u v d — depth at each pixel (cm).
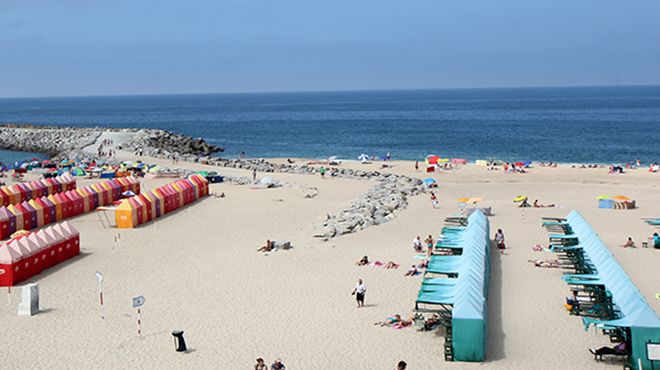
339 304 2853
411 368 2177
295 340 2450
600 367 2158
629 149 10819
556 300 2841
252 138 14288
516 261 3503
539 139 12850
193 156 9400
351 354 2309
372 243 3966
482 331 2203
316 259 3612
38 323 2647
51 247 3525
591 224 4481
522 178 7062
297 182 6819
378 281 3173
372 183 6731
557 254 3619
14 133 12800
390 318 2617
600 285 2698
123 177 6481
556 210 5025
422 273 3284
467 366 2184
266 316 2720
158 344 2422
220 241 4134
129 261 3656
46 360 2272
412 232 4241
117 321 2672
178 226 4644
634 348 2100
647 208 5047
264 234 4312
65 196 5044
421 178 7156
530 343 2373
